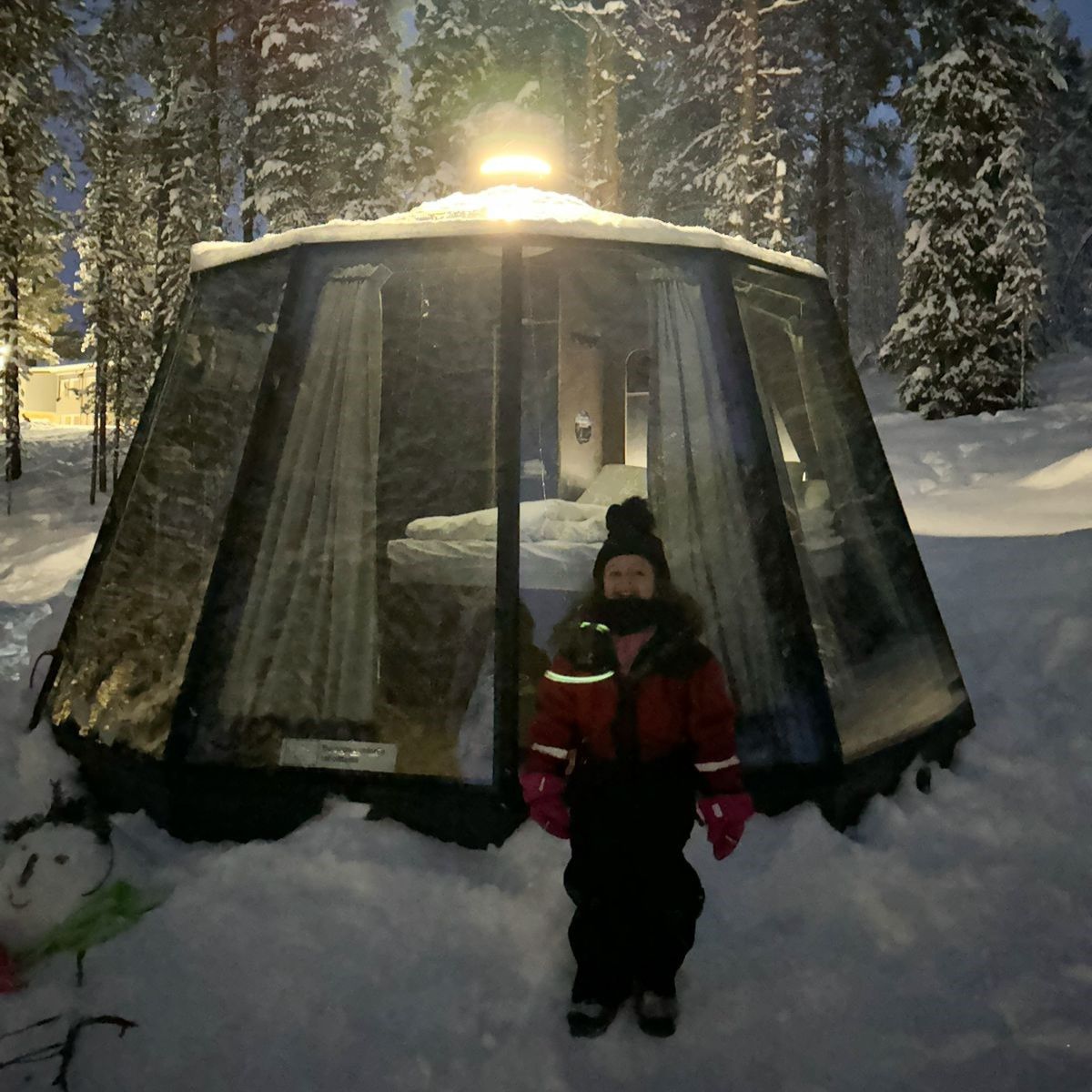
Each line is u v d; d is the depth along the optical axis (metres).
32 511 20.62
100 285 22.97
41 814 3.46
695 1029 2.48
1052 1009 2.53
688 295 3.77
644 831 2.45
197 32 22.64
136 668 3.74
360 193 20.64
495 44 22.50
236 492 3.53
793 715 3.40
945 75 19.08
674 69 22.94
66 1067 2.35
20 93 19.06
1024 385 19.22
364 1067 2.35
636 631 2.51
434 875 3.04
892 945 2.81
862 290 29.38
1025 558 6.65
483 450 4.21
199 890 3.01
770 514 3.53
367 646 3.58
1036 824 3.47
